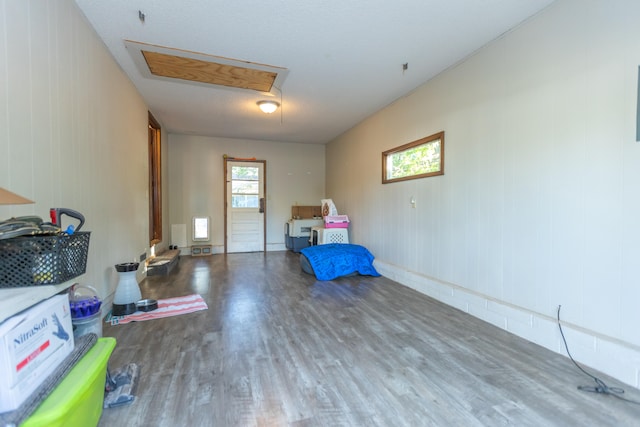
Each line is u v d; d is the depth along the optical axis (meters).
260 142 6.78
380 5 2.16
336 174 6.44
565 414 1.44
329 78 3.42
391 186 4.23
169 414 1.43
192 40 2.63
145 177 4.09
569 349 1.99
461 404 1.52
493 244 2.61
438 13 2.25
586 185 1.93
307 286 3.76
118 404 1.48
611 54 1.80
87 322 1.53
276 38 2.61
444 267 3.20
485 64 2.69
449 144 3.12
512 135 2.43
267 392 1.61
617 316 1.78
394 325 2.54
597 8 1.86
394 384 1.69
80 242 1.32
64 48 1.99
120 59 2.94
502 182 2.52
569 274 2.03
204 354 2.01
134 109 3.58
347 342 2.21
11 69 1.47
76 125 2.14
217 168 6.48
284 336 2.31
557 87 2.09
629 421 1.39
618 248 1.77
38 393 0.96
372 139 4.79
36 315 1.02
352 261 4.28
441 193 3.24
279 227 6.96
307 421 1.39
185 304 3.04
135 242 3.62
